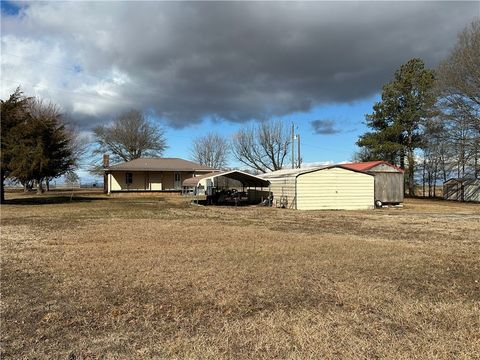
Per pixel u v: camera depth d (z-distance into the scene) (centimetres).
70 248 900
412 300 518
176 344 380
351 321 441
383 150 3756
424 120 3528
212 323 436
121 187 4034
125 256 802
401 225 1433
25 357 353
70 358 353
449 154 3116
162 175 4172
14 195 4088
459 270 688
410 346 374
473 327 424
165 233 1157
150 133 5750
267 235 1122
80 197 3641
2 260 764
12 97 2611
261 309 483
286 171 2903
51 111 4766
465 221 1588
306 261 752
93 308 485
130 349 370
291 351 365
